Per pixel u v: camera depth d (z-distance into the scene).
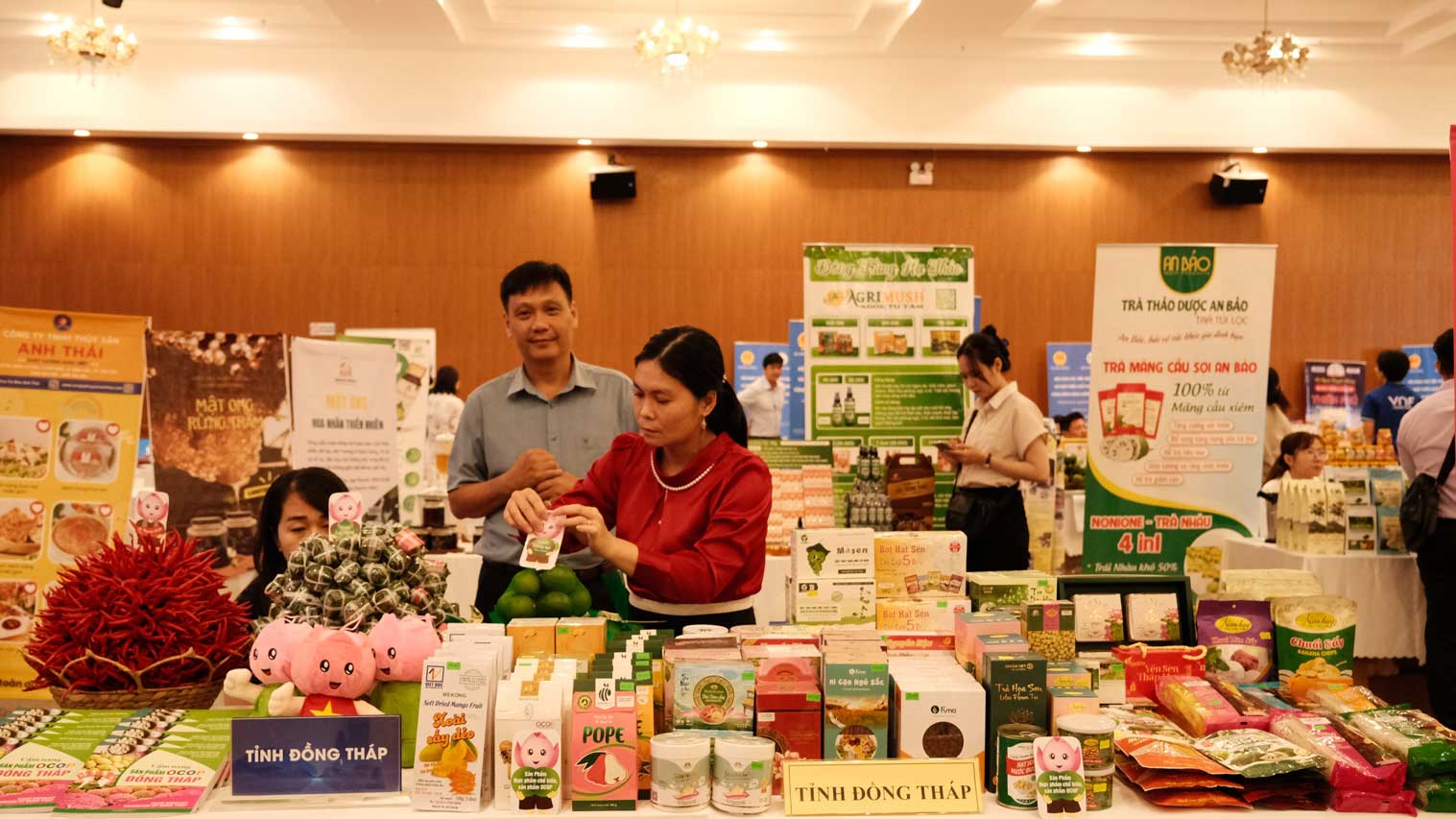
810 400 5.54
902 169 10.43
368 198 10.24
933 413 5.59
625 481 2.68
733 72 9.92
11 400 2.79
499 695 1.76
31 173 10.08
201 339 3.31
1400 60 9.88
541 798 1.73
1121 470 3.33
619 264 10.38
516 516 2.45
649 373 2.40
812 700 1.85
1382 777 1.80
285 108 9.72
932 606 2.35
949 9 8.55
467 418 3.48
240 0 9.02
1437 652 4.25
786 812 1.74
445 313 10.30
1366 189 10.61
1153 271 3.32
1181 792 1.82
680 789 1.74
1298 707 2.12
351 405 3.62
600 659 1.94
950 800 1.77
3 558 2.76
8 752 1.79
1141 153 10.50
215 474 3.31
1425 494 4.20
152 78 9.66
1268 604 2.33
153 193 10.12
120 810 1.70
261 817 1.71
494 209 10.30
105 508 2.83
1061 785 1.74
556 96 9.87
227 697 2.15
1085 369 10.38
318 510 2.76
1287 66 8.11
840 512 5.39
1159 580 2.42
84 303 10.13
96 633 2.02
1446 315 10.69
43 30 9.39
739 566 2.42
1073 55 9.77
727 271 10.43
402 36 9.35
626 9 9.29
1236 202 10.39
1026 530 5.07
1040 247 10.51
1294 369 10.66
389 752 1.77
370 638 1.86
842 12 9.44
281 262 10.22
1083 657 2.27
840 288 5.56
